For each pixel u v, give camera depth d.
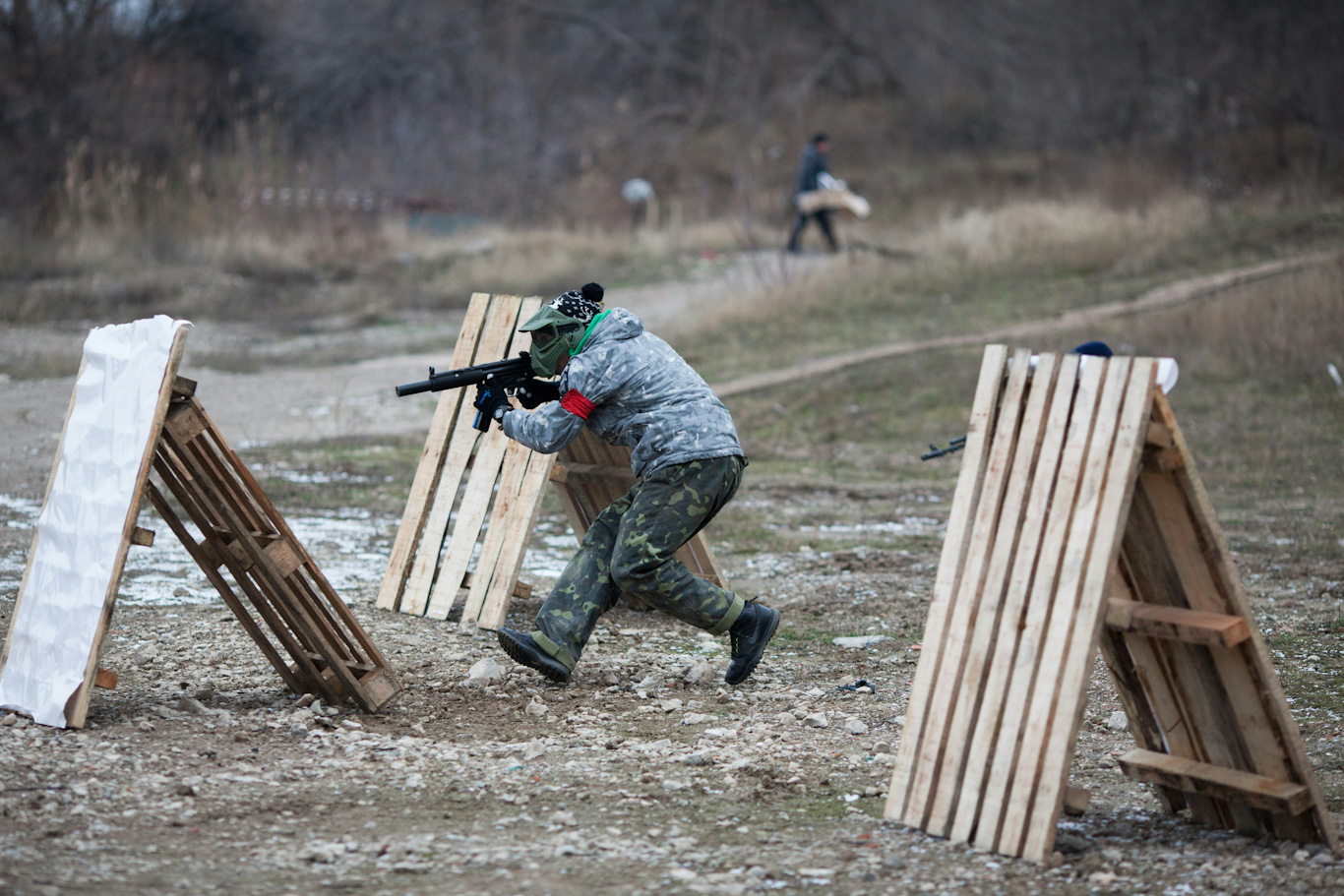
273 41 70.00
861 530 16.23
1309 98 47.84
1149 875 5.73
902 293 33.19
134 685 8.62
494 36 74.50
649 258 45.34
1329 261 27.22
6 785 6.31
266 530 8.06
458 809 6.50
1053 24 65.12
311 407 25.05
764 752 7.68
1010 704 5.99
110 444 7.54
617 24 81.00
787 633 11.19
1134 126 59.19
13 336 31.86
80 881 5.27
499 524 11.20
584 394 8.56
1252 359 23.52
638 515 8.68
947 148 68.56
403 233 48.31
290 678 8.54
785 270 36.22
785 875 5.67
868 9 79.38
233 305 37.44
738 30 79.25
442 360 31.00
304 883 5.44
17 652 7.73
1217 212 36.47
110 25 59.00
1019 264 34.38
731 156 72.00
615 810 6.55
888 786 6.99
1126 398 5.88
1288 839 6.23
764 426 23.89
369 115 69.44
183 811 6.22
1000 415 6.37
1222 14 54.88
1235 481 18.03
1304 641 10.52
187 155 52.53
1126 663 6.48
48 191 47.19
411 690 8.95
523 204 61.44
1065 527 5.96
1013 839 5.89
